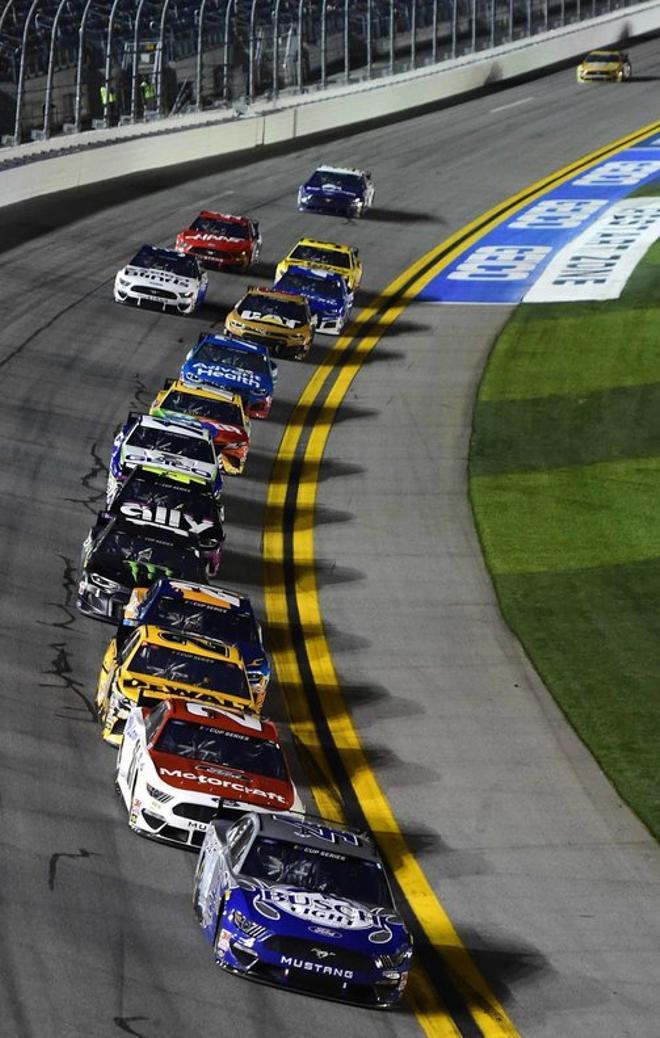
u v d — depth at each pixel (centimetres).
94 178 19812
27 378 12325
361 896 5059
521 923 5856
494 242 19612
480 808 6869
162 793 5728
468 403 13862
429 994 5156
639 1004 5344
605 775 7375
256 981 4869
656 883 6381
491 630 9119
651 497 11562
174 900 5412
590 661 8725
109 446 11162
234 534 10106
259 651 7375
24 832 5681
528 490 11700
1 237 16700
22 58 18962
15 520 9356
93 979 4706
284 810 5719
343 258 16488
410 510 11112
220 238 16812
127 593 8062
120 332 14088
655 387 14275
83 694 7212
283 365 14325
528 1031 4997
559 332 16112
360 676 8244
